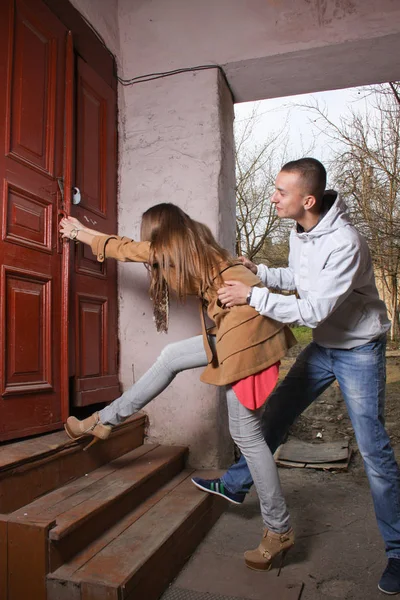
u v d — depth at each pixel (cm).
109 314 306
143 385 215
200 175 312
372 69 328
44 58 245
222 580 193
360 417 194
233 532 240
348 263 182
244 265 227
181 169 316
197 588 187
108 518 196
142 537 188
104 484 214
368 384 194
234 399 197
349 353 198
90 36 293
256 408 185
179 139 318
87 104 287
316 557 214
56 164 249
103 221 302
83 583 153
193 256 194
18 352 214
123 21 334
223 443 309
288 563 208
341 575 198
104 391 290
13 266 213
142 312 313
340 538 233
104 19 312
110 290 308
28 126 229
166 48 326
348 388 198
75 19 276
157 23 329
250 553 202
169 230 197
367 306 196
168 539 189
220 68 320
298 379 221
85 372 273
